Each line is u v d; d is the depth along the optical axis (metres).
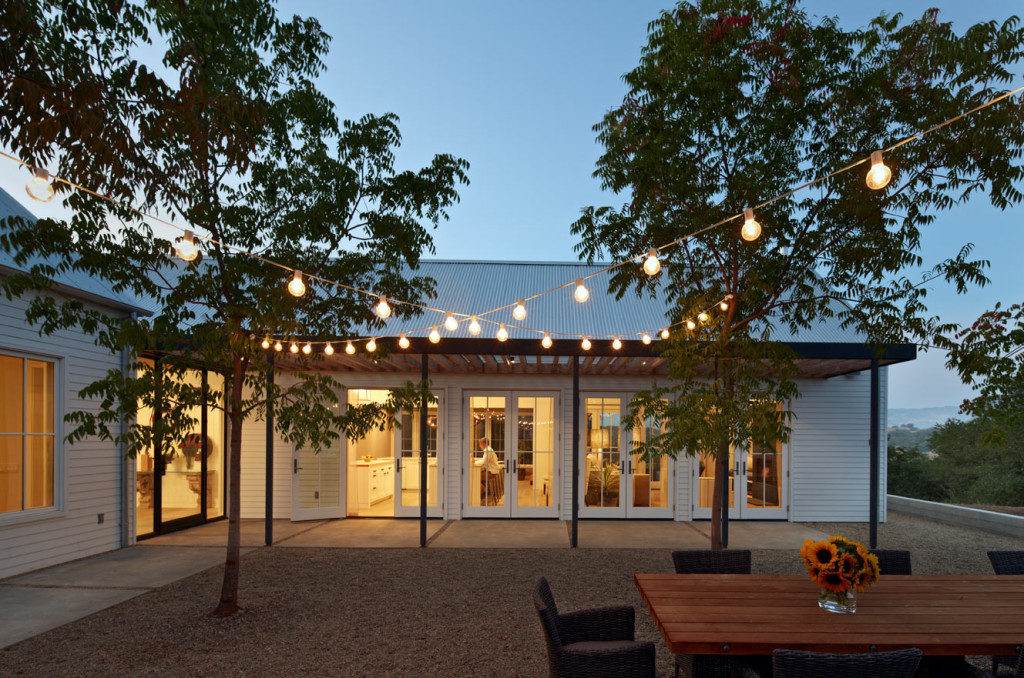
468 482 9.96
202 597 5.50
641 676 2.73
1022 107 4.95
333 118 5.72
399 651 4.25
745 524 9.66
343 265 5.74
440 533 8.70
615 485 9.95
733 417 5.12
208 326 4.85
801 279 6.25
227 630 4.66
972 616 2.86
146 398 4.55
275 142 5.57
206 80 4.50
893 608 2.97
